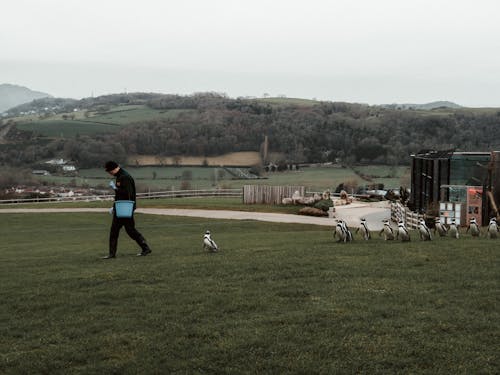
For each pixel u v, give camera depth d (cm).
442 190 4184
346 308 1081
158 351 898
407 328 959
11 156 11644
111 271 1497
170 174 10612
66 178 10150
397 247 1795
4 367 855
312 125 13400
